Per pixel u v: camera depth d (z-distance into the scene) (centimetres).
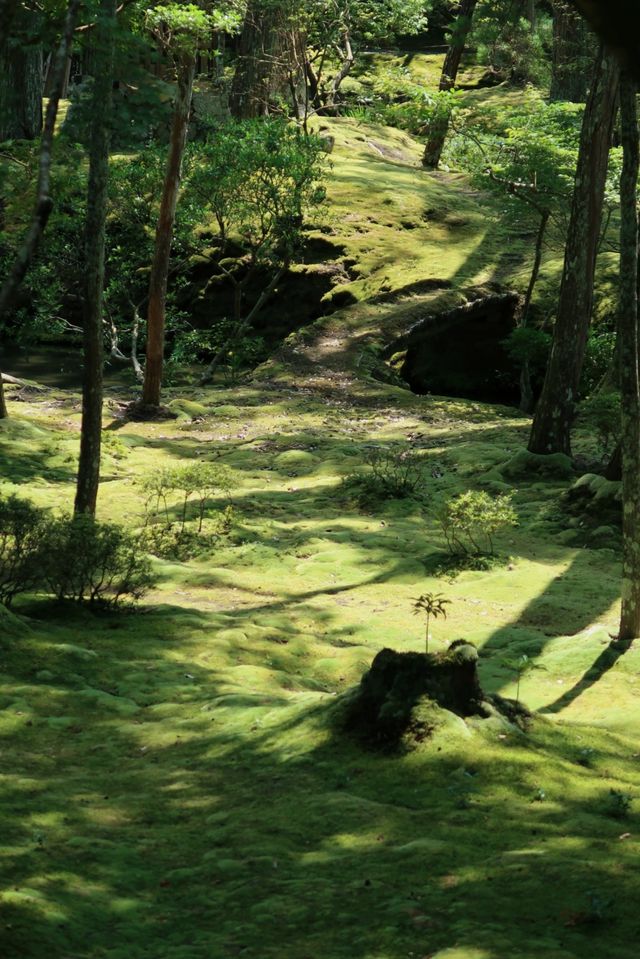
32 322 2769
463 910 488
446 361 3061
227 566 1418
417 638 1135
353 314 2995
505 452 1936
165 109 698
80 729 811
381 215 3447
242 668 985
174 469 1634
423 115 2827
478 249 3300
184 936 486
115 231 3078
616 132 2981
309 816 611
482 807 616
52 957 443
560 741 730
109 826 619
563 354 1798
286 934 480
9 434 1984
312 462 1981
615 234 3178
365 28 4231
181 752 752
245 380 2694
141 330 3162
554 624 1202
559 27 2970
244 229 2973
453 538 1511
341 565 1423
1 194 1054
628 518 1073
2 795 649
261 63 3803
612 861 539
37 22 770
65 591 1140
